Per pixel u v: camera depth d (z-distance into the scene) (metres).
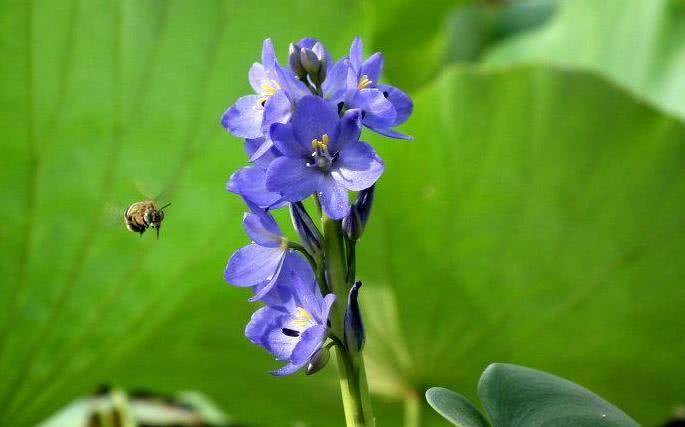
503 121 0.82
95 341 0.83
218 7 0.80
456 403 0.64
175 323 0.84
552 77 0.82
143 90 0.80
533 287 0.84
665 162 0.82
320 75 0.63
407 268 0.84
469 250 0.83
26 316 0.81
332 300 0.61
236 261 0.63
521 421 0.64
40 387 0.83
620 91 0.81
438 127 0.83
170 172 0.81
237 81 0.81
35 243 0.80
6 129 0.78
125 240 0.80
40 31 0.78
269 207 0.62
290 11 0.81
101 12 0.79
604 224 0.83
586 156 0.82
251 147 0.63
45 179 0.79
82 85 0.79
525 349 0.85
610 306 0.84
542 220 0.83
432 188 0.83
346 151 0.62
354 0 0.81
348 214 0.62
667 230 0.83
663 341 0.85
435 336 0.84
